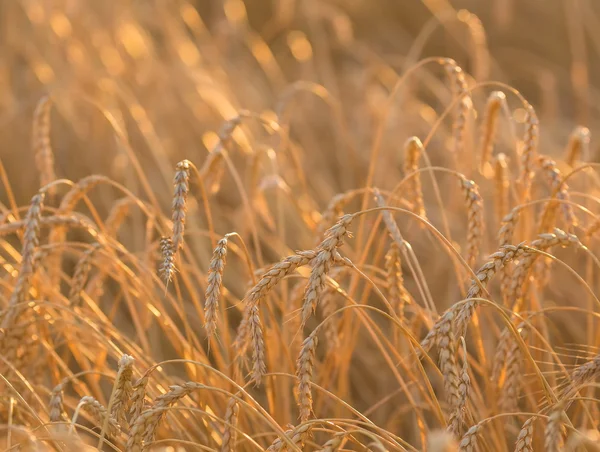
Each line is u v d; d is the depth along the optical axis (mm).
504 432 4359
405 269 7191
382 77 9836
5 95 9625
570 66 13227
